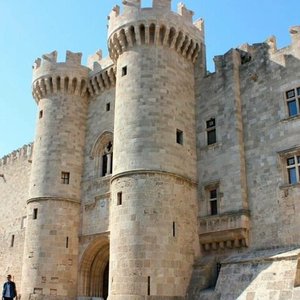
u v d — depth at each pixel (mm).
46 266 33719
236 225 27391
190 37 33469
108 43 34469
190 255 28438
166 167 28984
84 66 39688
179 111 31438
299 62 27984
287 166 27031
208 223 29125
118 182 29234
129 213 27812
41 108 39469
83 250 34469
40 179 36594
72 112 38562
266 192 27328
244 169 28859
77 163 37438
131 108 30641
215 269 28000
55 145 37375
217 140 30656
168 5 32656
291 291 20359
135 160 29016
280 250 24734
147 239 26891
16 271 45719
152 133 29578
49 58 39750
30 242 34906
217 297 24297
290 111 27969
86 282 33969
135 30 32031
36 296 33000
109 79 37375
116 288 26719
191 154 31328
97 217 34312
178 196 28969
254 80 30234
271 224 26484
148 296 25688
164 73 31453
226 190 28938
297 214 25422
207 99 32406
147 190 28062
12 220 49250
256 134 29047
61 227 34969
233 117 30000
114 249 27875
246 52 32438
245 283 23234
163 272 26453
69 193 36156
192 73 34062
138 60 31750
